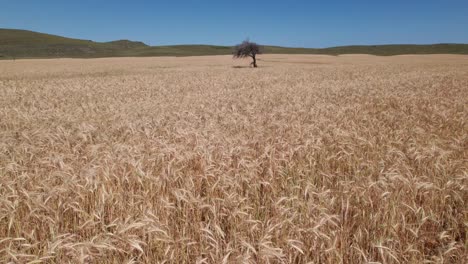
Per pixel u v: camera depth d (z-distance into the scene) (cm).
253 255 342
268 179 519
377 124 936
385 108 1300
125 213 410
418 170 548
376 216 382
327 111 1160
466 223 372
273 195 483
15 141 756
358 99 1547
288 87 2219
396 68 4412
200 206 380
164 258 333
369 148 693
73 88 2292
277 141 757
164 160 589
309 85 2303
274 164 563
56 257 314
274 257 330
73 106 1459
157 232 346
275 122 939
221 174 501
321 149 657
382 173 500
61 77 3441
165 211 409
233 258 312
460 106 1246
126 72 4200
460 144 692
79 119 1103
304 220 379
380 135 782
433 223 412
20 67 5088
